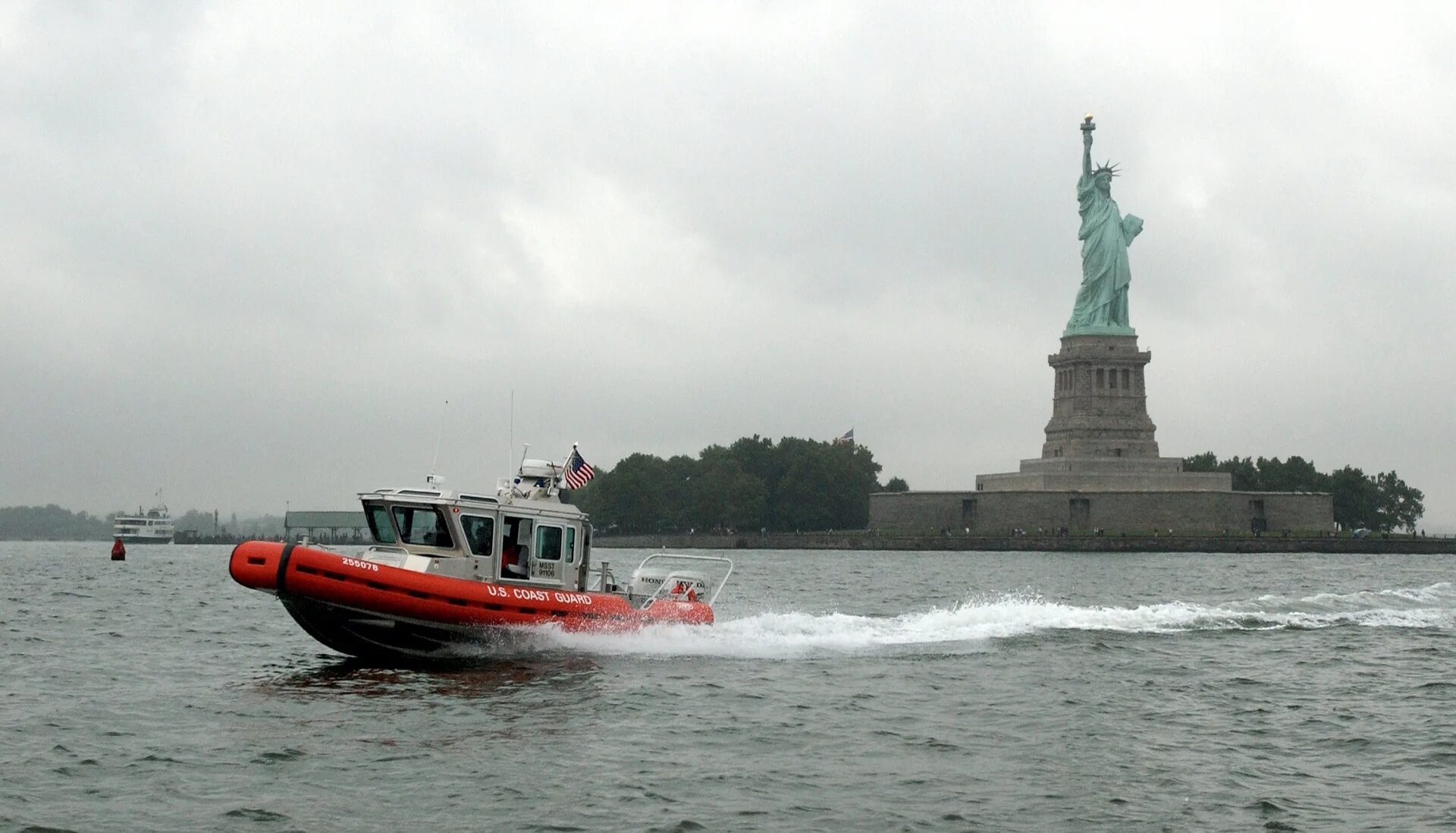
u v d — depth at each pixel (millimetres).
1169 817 19922
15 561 134250
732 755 23516
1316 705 29016
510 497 33312
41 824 18797
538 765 22469
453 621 31344
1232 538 168500
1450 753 24219
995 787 21531
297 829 18828
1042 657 35531
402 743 24000
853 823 19406
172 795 20422
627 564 112875
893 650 36344
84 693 29297
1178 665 34750
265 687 29672
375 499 32219
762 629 38188
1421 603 52531
